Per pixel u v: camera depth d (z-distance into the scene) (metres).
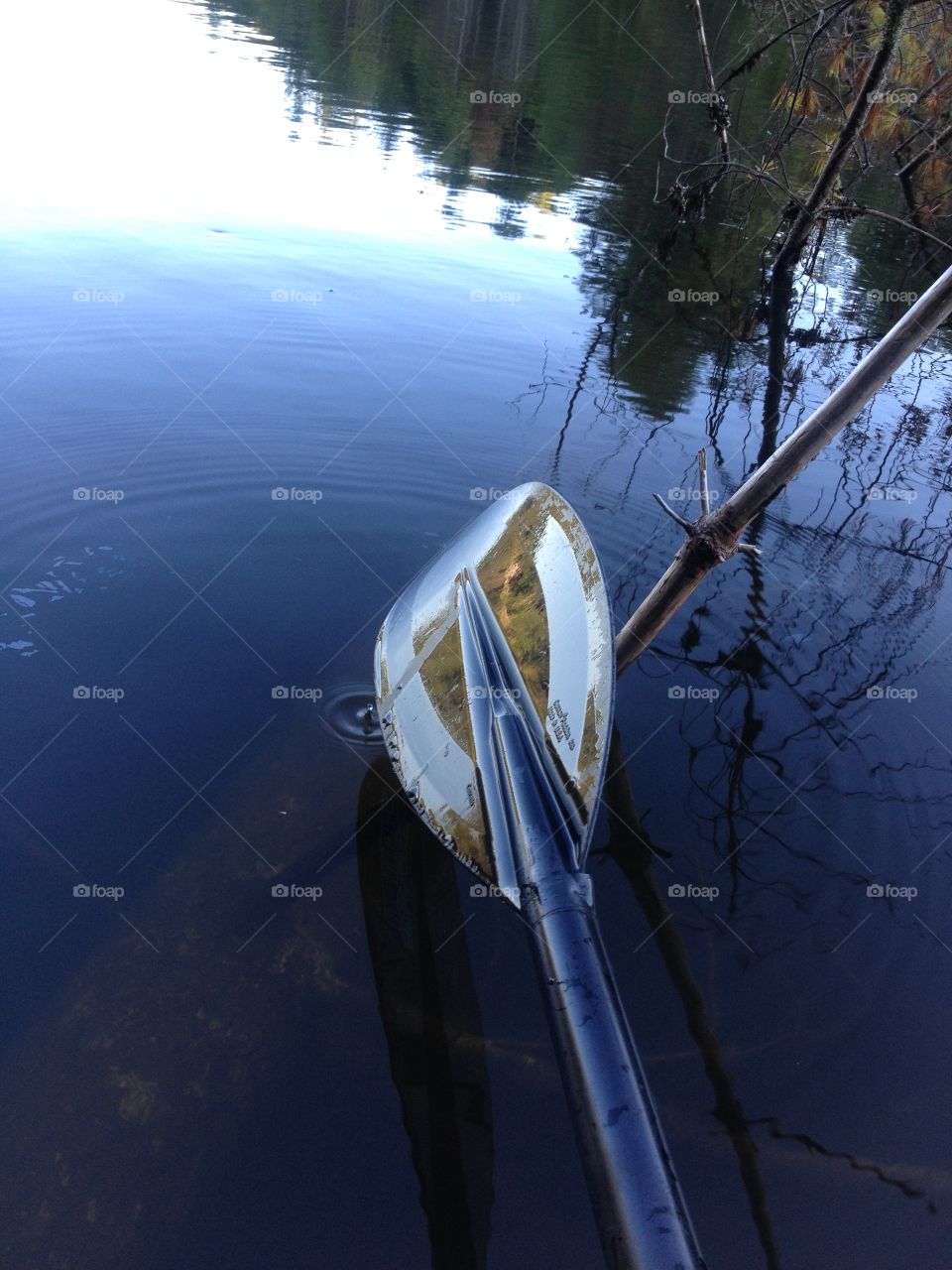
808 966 1.79
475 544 2.40
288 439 3.60
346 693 2.38
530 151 8.38
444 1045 1.62
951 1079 1.62
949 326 6.29
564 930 1.53
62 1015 1.62
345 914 1.83
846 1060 1.64
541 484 2.29
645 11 12.91
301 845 1.96
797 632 2.79
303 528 3.08
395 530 3.13
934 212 8.23
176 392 3.86
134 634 2.51
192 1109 1.52
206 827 1.97
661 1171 1.19
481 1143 1.49
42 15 11.20
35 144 6.98
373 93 9.53
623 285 5.84
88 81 8.90
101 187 6.30
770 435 4.09
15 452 3.29
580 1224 1.39
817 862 2.01
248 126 8.16
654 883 1.94
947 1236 1.41
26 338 4.16
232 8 12.88
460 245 6.06
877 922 1.89
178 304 4.70
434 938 1.80
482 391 4.20
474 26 13.12
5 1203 1.40
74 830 1.95
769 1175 1.47
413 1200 1.41
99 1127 1.49
